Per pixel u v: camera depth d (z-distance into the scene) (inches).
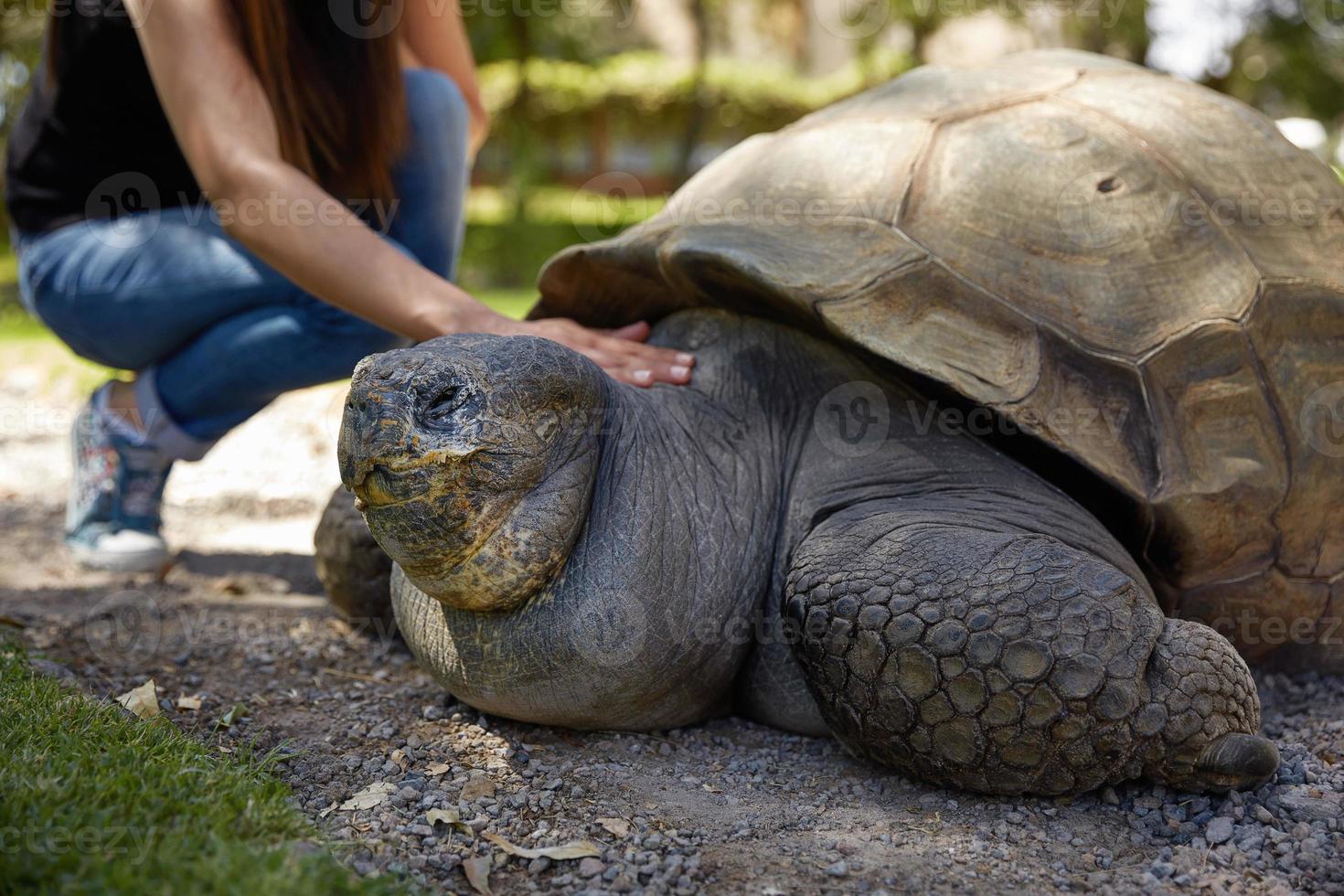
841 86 693.3
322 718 89.4
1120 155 97.1
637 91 671.1
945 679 71.8
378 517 73.4
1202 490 85.1
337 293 98.3
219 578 136.7
